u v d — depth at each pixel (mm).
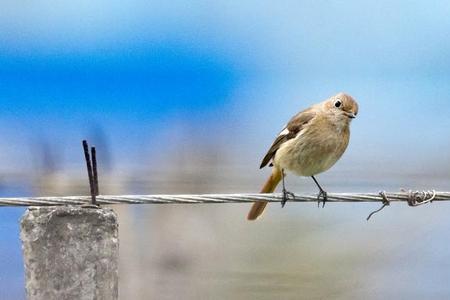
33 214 8719
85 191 19578
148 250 16016
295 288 15039
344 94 11695
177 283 14883
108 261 8750
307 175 11742
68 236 8734
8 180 19672
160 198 9000
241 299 14453
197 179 21547
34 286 8734
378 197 9773
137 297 14883
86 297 8742
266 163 11844
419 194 9734
